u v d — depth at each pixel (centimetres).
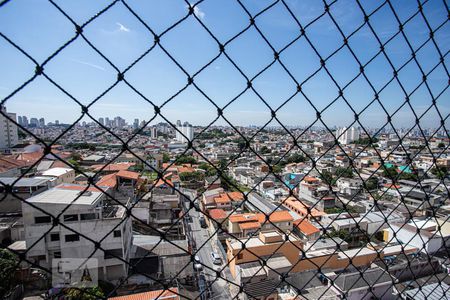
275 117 171
